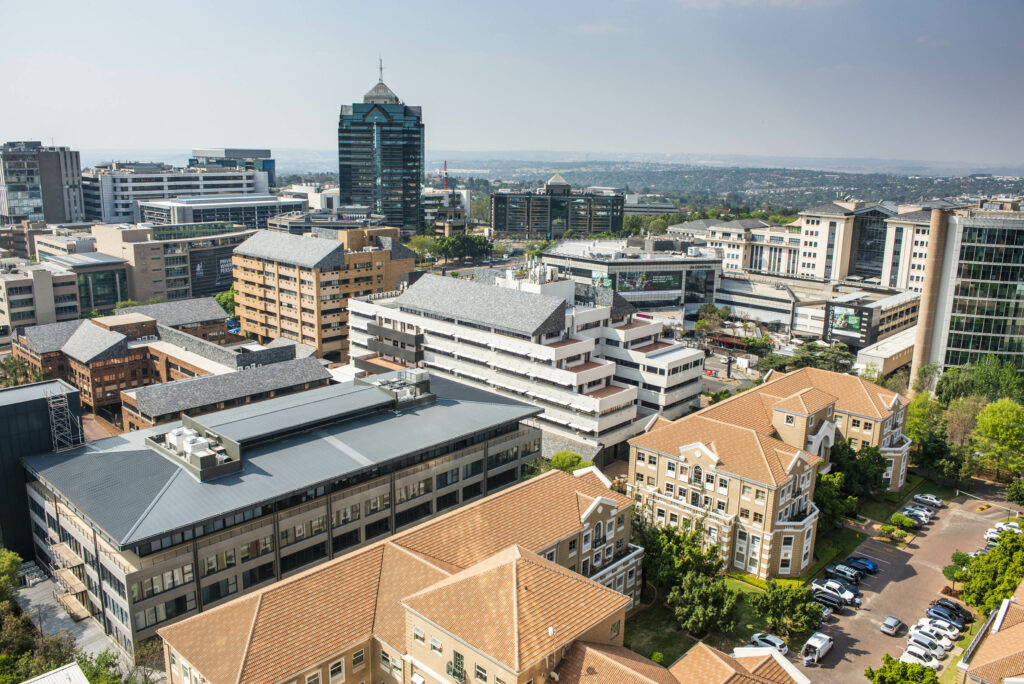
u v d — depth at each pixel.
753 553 110.56
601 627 69.62
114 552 89.69
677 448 117.88
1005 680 68.94
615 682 62.69
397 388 127.62
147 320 185.88
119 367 174.12
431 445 113.62
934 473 142.75
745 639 95.69
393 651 72.38
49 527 106.69
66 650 83.19
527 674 62.22
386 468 110.62
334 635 72.44
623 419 150.62
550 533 88.88
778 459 110.62
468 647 65.44
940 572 112.62
